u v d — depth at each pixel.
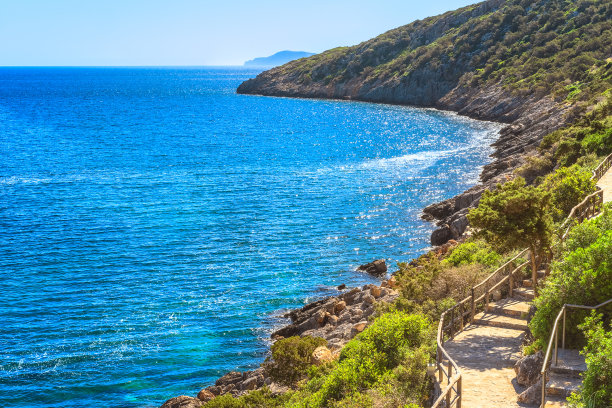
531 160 52.66
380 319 18.48
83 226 49.84
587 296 13.70
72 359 28.34
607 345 11.09
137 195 61.34
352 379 16.44
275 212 54.50
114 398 25.47
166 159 84.56
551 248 19.05
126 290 36.47
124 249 43.94
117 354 28.86
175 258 42.09
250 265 40.75
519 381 13.45
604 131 46.47
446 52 170.75
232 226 50.00
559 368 12.70
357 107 170.88
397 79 179.38
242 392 24.69
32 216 52.84
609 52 122.44
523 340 15.98
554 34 147.12
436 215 52.03
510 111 120.62
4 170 74.69
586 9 149.62
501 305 18.36
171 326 31.81
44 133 115.31
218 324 32.12
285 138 107.50
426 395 13.95
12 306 33.97
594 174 28.44
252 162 81.88
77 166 78.50
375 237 47.06
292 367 23.62
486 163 76.06
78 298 35.25
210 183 67.38
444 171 72.06
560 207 25.09
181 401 23.97
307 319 31.34
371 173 72.25
